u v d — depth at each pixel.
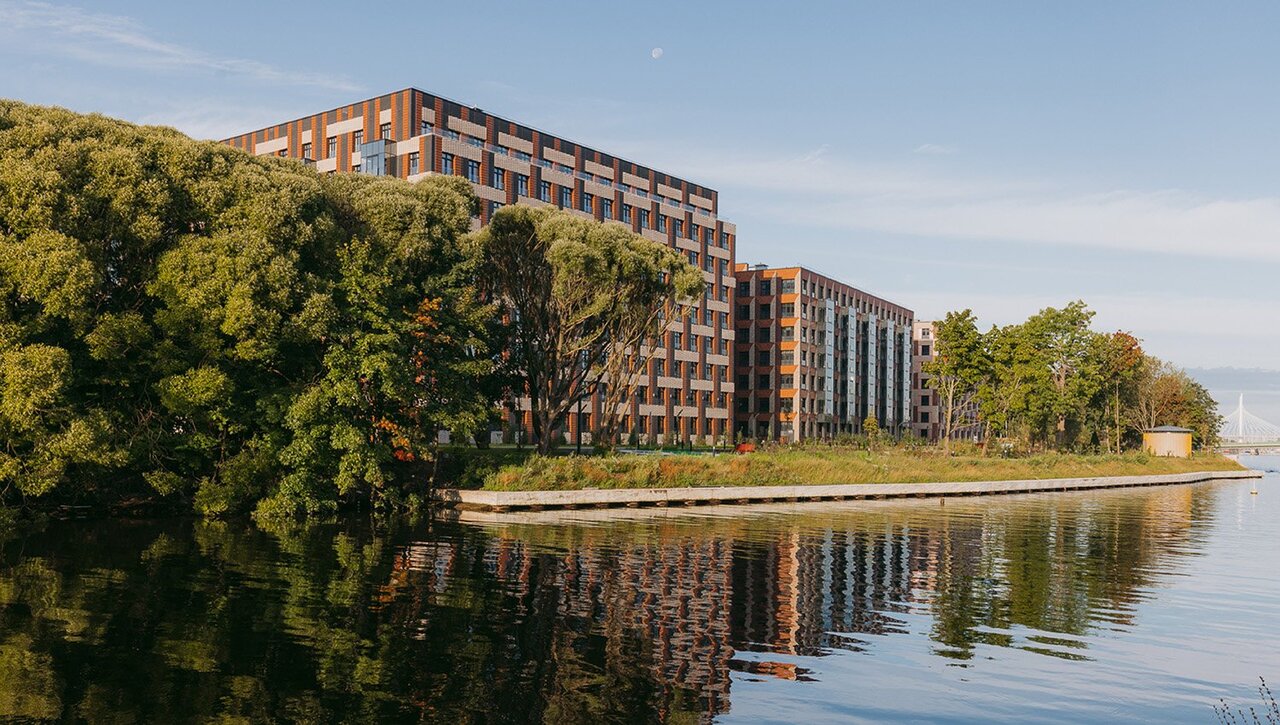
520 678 13.55
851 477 54.19
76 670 13.29
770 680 13.94
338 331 36.25
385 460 37.69
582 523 34.62
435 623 16.78
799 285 122.06
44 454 28.27
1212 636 17.78
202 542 26.75
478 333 45.25
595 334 51.00
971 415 149.50
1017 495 60.62
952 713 12.72
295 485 34.88
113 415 32.16
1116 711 13.05
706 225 109.69
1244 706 13.38
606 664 14.46
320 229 37.28
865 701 13.09
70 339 31.16
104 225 31.20
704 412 108.38
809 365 124.56
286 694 12.51
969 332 85.62
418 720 11.66
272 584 20.12
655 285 53.66
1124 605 20.81
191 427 35.16
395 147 76.81
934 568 25.59
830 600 20.45
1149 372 108.25
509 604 18.69
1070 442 98.25
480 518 36.00
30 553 23.78
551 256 47.22
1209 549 31.50
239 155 37.25
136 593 18.69
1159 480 79.38
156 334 33.97
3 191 28.70
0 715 11.38
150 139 33.53
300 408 34.25
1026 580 23.97
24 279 27.86
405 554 25.31
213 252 32.59
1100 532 36.75
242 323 31.88
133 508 34.53
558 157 92.50
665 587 21.19
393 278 39.09
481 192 79.44
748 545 29.17
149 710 11.73
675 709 12.41
